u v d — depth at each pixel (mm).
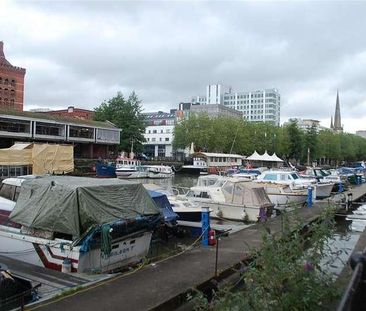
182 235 17406
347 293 2623
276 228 16188
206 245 13164
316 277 5535
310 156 91688
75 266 10461
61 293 8328
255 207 20750
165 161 84375
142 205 12406
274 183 27000
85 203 10805
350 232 19094
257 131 87562
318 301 5246
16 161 37031
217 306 5766
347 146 123688
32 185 11656
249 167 62469
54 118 65125
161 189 20562
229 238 14305
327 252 8438
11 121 59188
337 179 38719
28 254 11305
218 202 21562
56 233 11109
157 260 12109
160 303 7957
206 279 9531
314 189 28516
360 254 3232
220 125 85000
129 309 7617
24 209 11438
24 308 7406
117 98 81500
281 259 5613
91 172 55438
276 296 5262
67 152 41312
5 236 11727
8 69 99125
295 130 89188
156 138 128625
